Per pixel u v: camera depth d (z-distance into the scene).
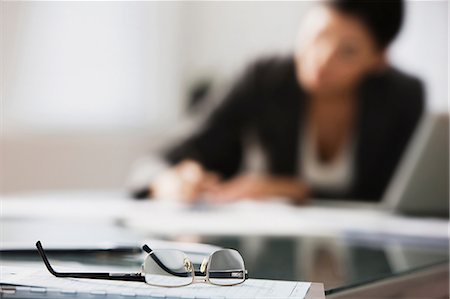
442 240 1.08
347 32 2.47
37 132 3.14
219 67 3.06
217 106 2.66
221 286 0.59
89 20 3.17
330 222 1.34
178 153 2.46
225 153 2.56
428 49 2.41
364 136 2.45
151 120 3.11
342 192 2.47
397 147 2.38
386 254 0.92
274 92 2.61
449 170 1.39
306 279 0.68
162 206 1.68
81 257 0.82
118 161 3.10
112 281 0.60
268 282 0.62
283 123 2.58
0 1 3.10
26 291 0.55
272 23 2.83
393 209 1.47
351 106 2.47
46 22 3.17
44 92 3.16
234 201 2.25
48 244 0.86
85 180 3.12
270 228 1.26
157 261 0.59
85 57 3.17
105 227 1.24
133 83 3.15
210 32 3.12
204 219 1.39
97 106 3.14
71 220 1.37
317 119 2.54
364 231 1.20
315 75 2.52
